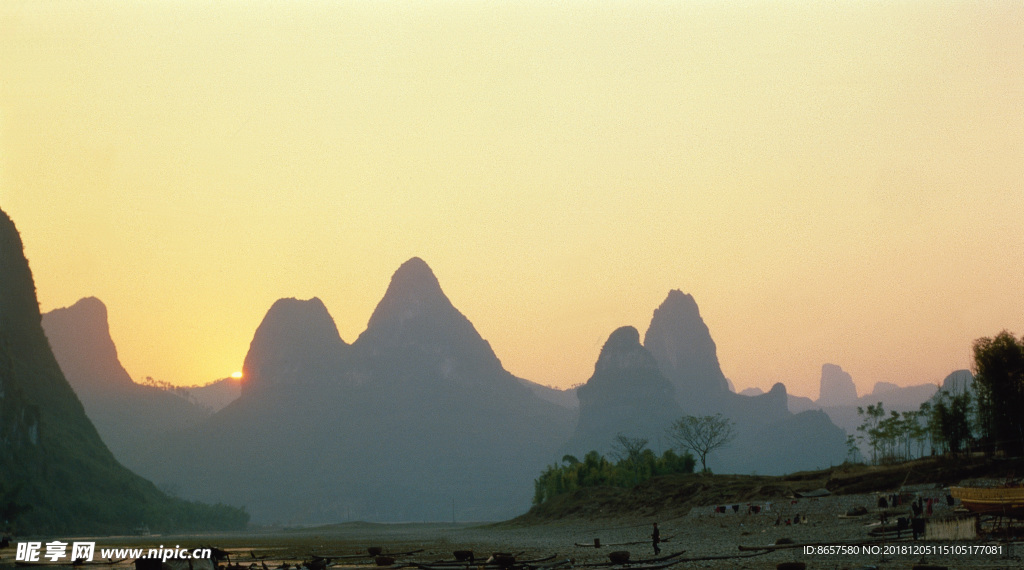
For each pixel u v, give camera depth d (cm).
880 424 13912
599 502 16188
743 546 6288
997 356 10044
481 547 9431
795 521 8394
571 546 8450
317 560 6744
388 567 6294
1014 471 8494
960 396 10588
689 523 10038
